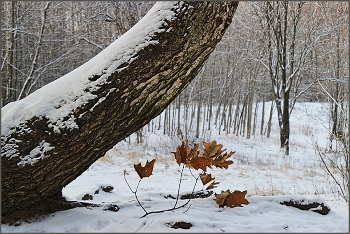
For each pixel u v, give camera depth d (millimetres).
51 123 1873
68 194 3838
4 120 1890
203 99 26984
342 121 4469
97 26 14453
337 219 2516
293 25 15531
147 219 2107
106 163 9227
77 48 13734
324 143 16922
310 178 7758
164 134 20141
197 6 1795
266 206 2689
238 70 25953
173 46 1813
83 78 1917
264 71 22797
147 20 1884
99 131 1925
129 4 11742
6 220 2016
